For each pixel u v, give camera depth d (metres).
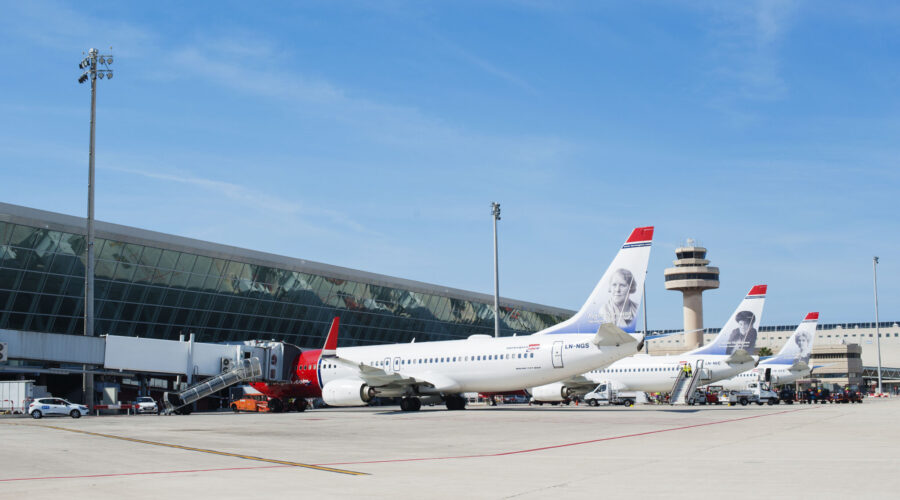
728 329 66.19
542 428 30.22
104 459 19.61
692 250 125.00
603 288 43.62
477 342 47.19
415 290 85.75
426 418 38.44
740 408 54.00
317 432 29.39
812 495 12.41
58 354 46.69
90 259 49.50
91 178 50.06
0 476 16.28
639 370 67.19
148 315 63.47
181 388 52.50
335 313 78.06
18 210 54.25
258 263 69.50
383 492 13.37
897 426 30.52
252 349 53.97
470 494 12.99
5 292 55.03
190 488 14.16
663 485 13.77
